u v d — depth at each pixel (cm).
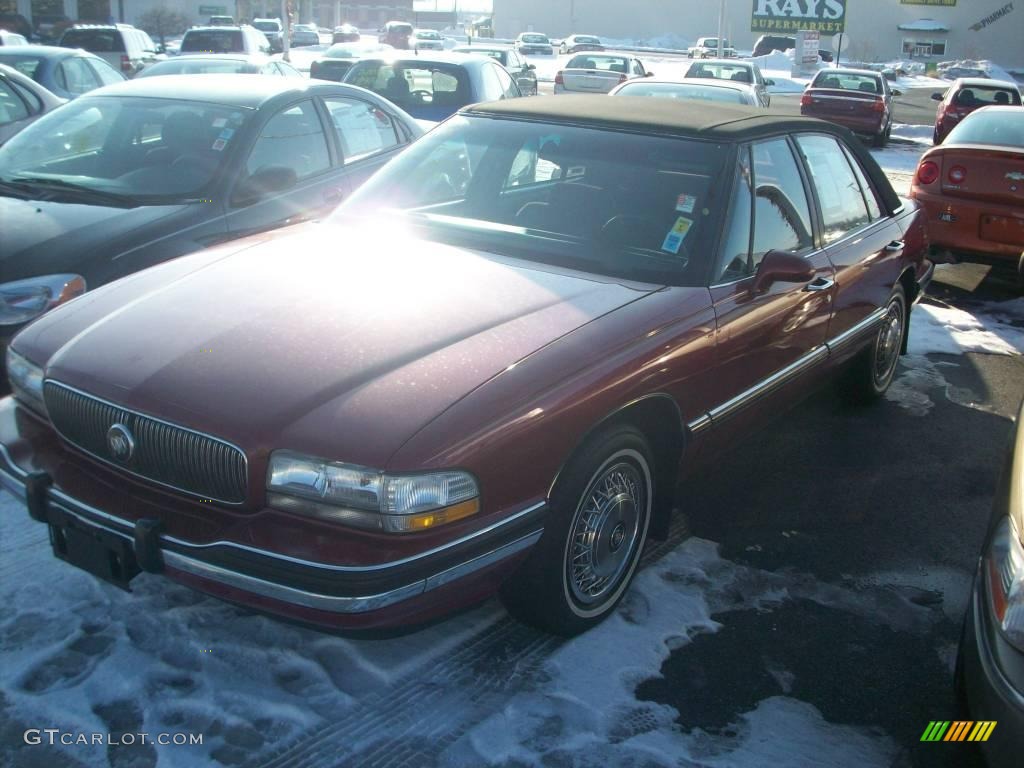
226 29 1969
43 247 455
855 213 491
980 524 421
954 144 815
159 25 4778
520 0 7962
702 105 441
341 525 255
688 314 339
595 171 388
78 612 321
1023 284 775
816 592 361
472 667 306
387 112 669
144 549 268
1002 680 231
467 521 265
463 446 261
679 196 371
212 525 267
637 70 2284
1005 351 664
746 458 480
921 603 358
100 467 292
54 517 291
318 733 274
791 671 314
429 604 262
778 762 273
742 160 385
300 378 275
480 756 269
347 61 1392
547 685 299
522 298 326
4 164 552
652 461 339
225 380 276
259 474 260
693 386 343
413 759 267
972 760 267
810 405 555
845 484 455
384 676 300
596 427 302
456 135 432
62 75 1100
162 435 272
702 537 399
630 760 270
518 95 1280
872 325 499
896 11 6262
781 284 392
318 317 305
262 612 260
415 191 416
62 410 297
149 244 478
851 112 1903
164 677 293
